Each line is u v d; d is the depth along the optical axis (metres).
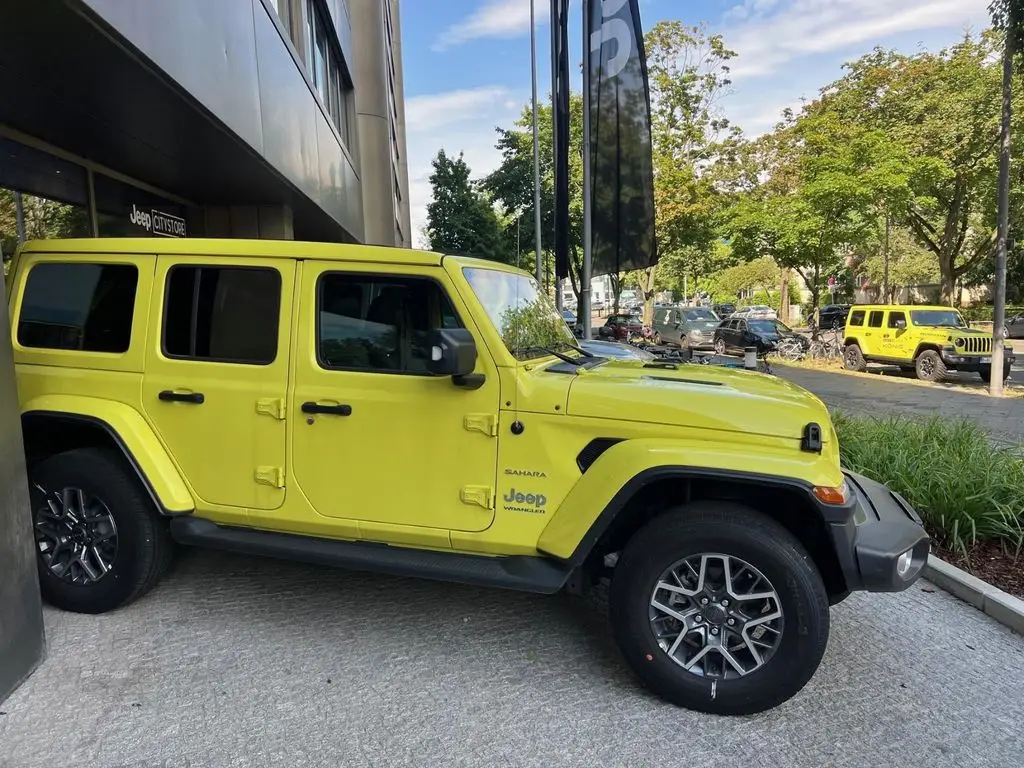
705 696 2.79
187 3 5.45
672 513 2.86
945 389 14.23
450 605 3.82
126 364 3.53
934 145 24.44
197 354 3.46
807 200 21.84
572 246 30.27
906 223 31.66
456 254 3.33
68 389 3.62
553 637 3.48
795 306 58.00
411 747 2.61
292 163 9.12
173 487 3.43
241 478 3.40
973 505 4.59
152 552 3.53
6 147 6.23
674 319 27.12
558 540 2.94
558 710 2.86
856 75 26.25
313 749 2.59
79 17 4.05
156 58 4.86
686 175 27.09
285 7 10.02
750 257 25.44
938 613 3.83
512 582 3.00
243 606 3.76
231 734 2.67
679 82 27.47
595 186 8.80
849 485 3.11
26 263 3.77
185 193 9.82
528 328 3.51
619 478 2.83
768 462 2.72
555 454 3.01
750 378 3.55
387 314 3.22
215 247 3.46
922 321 16.58
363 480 3.23
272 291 3.36
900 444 5.71
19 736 2.63
